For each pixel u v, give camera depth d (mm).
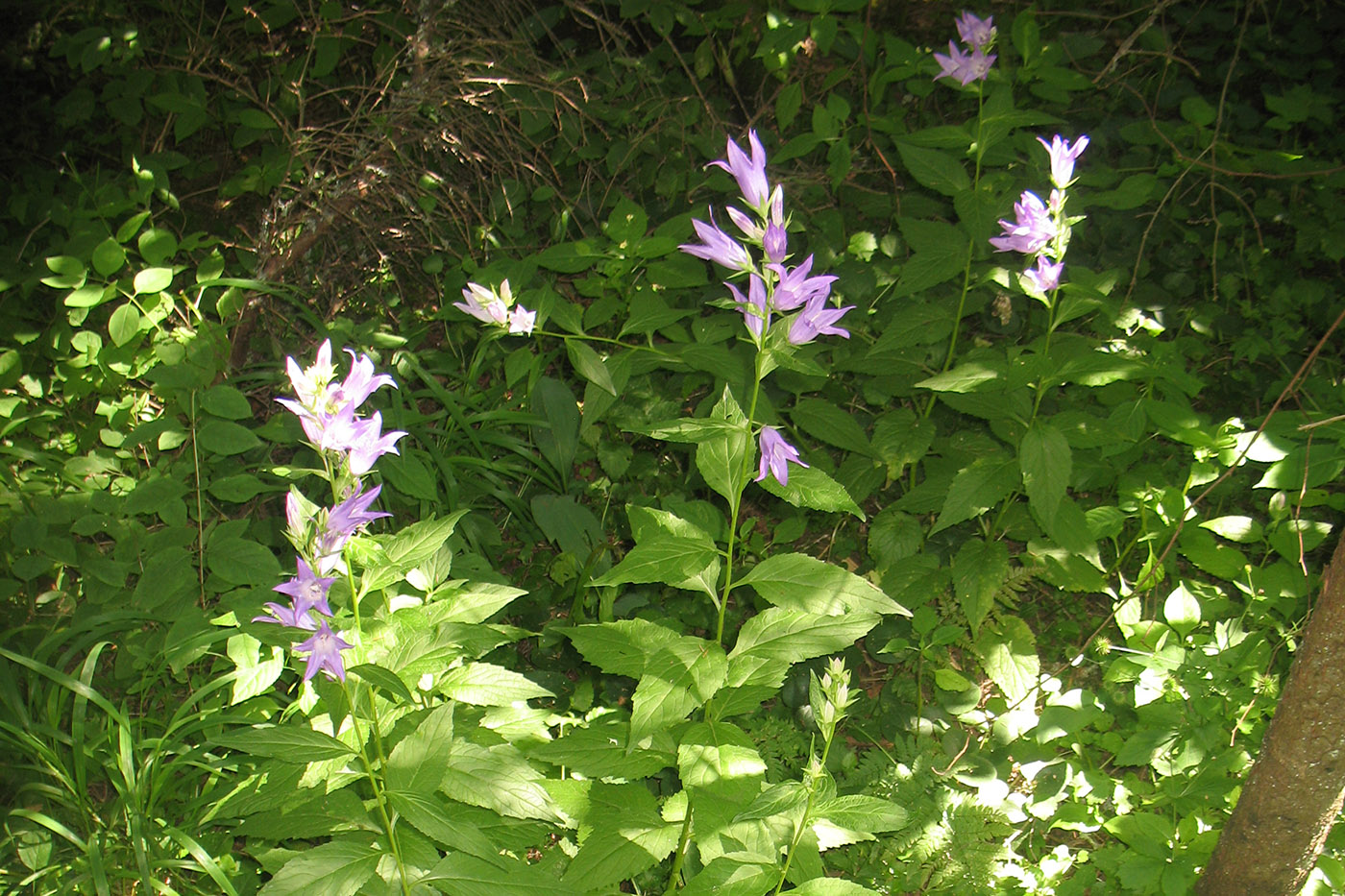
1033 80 5047
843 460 3975
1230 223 4824
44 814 2742
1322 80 5410
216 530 3236
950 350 3605
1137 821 2746
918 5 5395
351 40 5180
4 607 3400
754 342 2021
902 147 3467
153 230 3990
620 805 2346
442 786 1932
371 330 4074
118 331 3783
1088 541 3109
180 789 2951
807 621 2119
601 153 4797
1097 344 3393
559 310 3492
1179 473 4035
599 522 3820
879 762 3074
